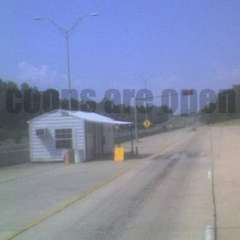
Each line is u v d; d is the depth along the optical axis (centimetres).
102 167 3738
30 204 2011
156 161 4141
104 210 1792
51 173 3403
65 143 4581
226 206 1802
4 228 1530
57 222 1592
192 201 1942
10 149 4741
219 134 10681
